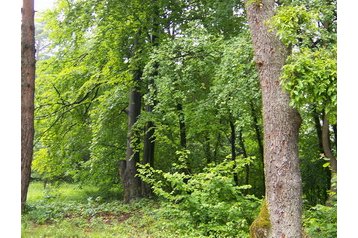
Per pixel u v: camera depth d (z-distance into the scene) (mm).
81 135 17422
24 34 9539
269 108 6164
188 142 17781
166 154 17859
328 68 4996
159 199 14148
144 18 14031
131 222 10016
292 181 6027
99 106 15281
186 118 13680
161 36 13898
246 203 8102
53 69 15695
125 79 14656
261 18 6332
